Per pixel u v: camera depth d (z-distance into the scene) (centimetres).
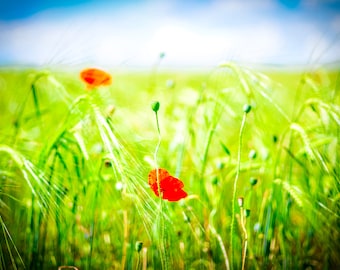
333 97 117
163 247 92
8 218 121
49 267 120
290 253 121
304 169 116
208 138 115
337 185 110
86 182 113
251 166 119
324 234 117
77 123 108
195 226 121
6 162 111
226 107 120
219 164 117
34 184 104
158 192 91
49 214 111
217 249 120
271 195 115
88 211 121
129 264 113
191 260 121
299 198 104
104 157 104
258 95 115
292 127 108
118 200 120
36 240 111
